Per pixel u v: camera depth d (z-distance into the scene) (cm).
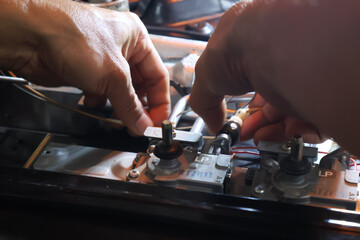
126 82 98
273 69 58
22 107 124
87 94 118
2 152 108
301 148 72
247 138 106
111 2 129
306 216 61
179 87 123
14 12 87
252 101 114
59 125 124
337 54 49
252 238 60
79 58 92
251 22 62
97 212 65
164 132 78
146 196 66
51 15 90
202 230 62
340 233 58
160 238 62
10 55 93
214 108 93
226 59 71
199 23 163
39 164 97
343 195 73
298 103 57
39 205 67
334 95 51
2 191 68
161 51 130
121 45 101
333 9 51
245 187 85
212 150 88
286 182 75
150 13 172
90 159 97
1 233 65
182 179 78
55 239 64
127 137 117
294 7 55
